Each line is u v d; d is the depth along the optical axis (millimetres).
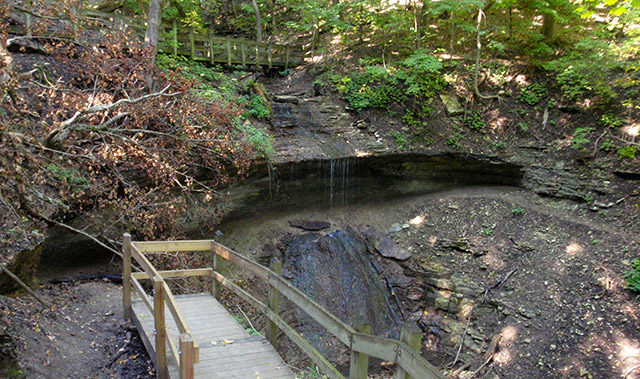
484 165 13938
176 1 16656
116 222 7961
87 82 8398
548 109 14094
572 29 15555
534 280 10180
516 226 11703
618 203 11219
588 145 12805
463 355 9781
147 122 7918
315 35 17844
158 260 8781
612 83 13242
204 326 5355
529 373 8406
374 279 11633
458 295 10938
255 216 11797
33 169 5574
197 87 10227
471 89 14922
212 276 6527
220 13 22344
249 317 9516
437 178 14398
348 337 3168
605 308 8742
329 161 12102
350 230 12602
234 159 9453
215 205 10461
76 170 7070
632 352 7738
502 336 9469
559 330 8836
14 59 8219
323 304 10562
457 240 12023
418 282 11656
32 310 5680
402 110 14367
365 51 16688
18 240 6035
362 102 14188
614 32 14664
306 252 11461
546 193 12703
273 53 16562
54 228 7906
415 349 2656
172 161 8352
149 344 4871
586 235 10531
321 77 15500
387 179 13906
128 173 8453
